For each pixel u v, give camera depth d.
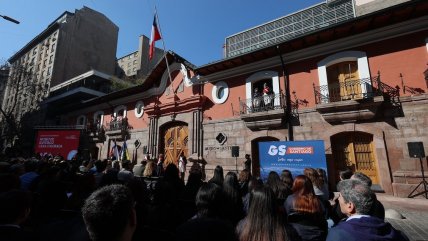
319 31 9.52
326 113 9.55
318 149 8.52
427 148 7.77
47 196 3.28
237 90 12.62
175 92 15.40
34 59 46.62
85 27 46.16
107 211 1.27
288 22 14.59
